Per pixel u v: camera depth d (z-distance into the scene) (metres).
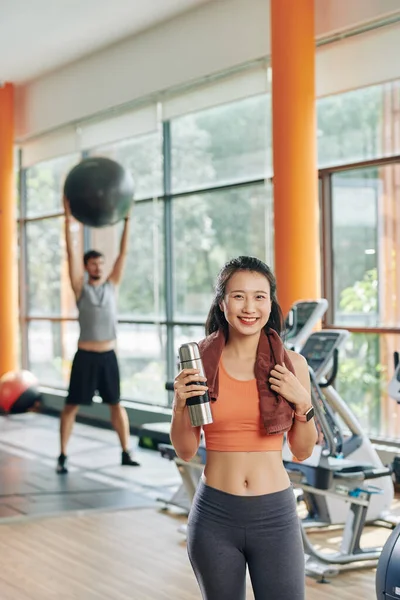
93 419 9.06
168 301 8.27
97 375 6.68
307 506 4.99
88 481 6.33
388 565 3.12
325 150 6.67
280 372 2.30
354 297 6.50
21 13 7.53
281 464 2.35
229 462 2.31
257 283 2.32
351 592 3.92
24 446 7.89
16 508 5.54
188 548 2.38
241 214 7.42
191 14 7.54
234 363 2.35
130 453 6.86
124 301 8.85
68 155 9.70
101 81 8.77
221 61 7.27
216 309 2.42
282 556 2.28
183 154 8.02
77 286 6.59
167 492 5.94
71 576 4.21
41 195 10.34
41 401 10.10
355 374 6.49
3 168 10.16
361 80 6.26
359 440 4.83
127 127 8.65
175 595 3.91
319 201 6.71
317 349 4.84
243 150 7.36
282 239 6.29
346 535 4.32
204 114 7.76
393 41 6.03
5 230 10.20
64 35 8.20
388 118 6.18
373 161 6.28
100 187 6.29
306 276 6.27
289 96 6.22
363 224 6.41
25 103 10.12
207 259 7.79
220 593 2.31
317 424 4.74
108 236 9.12
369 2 6.01
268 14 6.82
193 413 2.27
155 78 8.02
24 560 4.48
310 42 6.26
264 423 2.29
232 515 2.28
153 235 8.42
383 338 6.28
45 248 10.30
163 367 8.33
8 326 10.23
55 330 10.13
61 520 5.26
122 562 4.41
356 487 4.25
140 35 8.16
